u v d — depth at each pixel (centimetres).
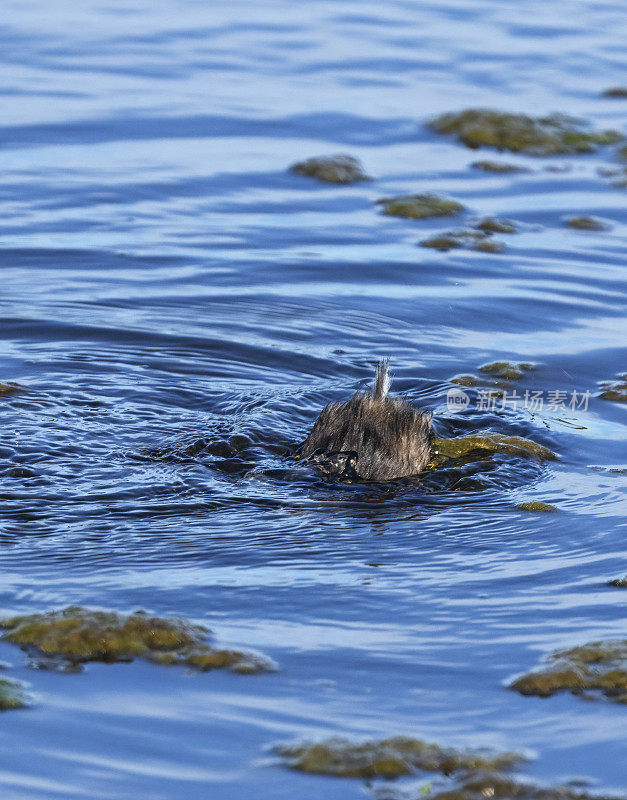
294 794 1533
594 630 1958
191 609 2002
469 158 5106
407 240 4238
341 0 7662
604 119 5625
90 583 2084
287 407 2975
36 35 6556
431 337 3503
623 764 1609
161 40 6575
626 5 7656
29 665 1814
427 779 1571
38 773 1554
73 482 2497
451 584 2117
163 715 1691
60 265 3900
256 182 4697
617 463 2725
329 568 2169
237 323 3538
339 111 5509
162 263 3956
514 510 2458
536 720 1706
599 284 3894
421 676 1811
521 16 7312
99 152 4916
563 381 3225
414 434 2675
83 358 3231
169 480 2530
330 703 1733
